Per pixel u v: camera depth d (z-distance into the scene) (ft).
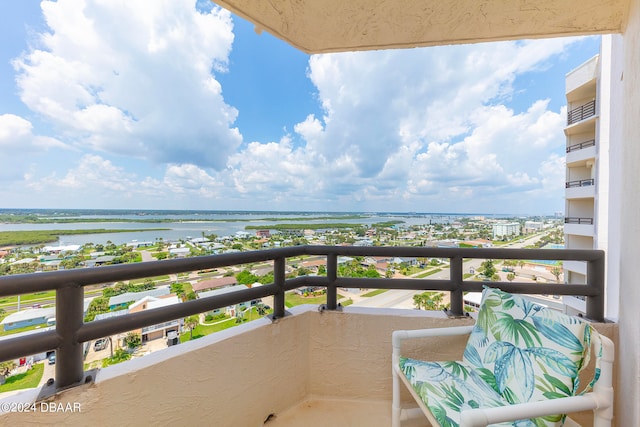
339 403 4.65
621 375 3.60
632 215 3.35
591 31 4.15
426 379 3.41
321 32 4.41
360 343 4.66
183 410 3.34
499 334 3.66
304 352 4.71
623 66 3.83
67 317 2.64
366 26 4.23
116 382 2.86
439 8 3.82
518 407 2.46
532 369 3.12
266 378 4.19
